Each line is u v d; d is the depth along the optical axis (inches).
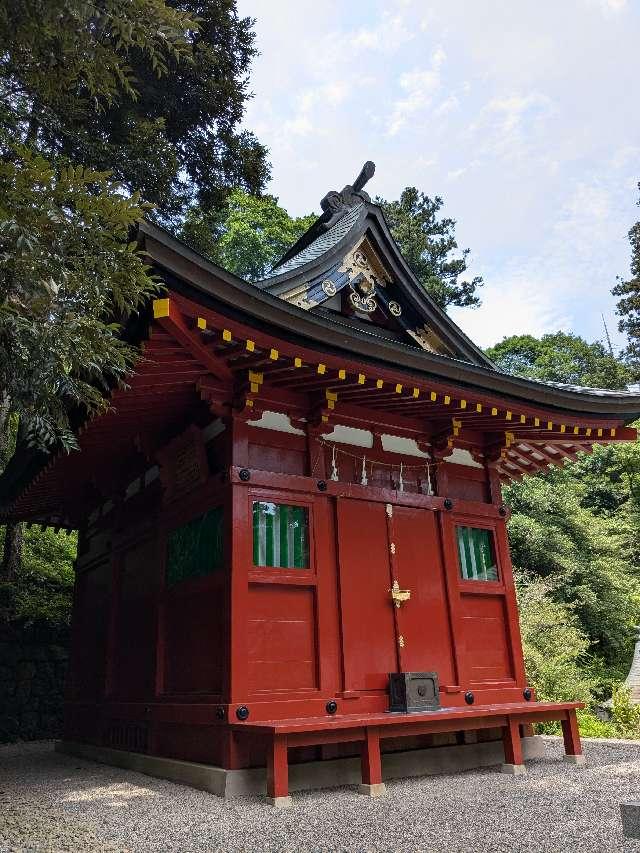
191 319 211.2
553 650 602.5
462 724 253.3
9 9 179.3
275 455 272.5
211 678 248.4
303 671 249.4
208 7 550.0
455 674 290.4
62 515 471.8
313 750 241.9
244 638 236.8
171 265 191.9
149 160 486.9
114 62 190.7
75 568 450.9
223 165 599.5
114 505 380.5
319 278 318.3
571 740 286.5
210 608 259.8
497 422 323.6
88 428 285.3
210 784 225.1
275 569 253.0
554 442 372.8
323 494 277.0
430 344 357.1
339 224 366.0
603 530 913.5
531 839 160.9
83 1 163.2
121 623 350.6
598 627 788.0
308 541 266.7
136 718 299.9
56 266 158.6
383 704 262.2
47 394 165.8
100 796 226.1
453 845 156.8
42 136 432.8
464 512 322.7
